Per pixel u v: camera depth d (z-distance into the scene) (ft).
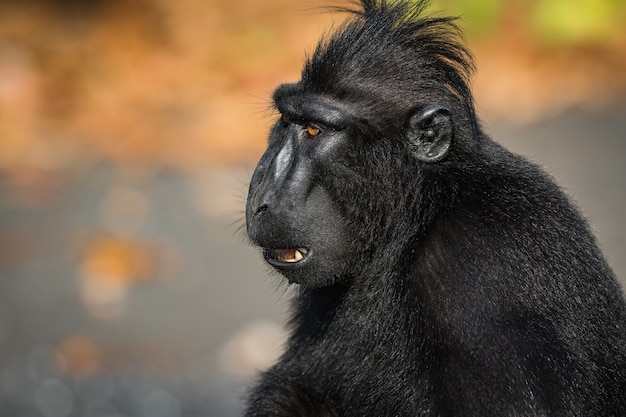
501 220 43.93
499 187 45.21
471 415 41.55
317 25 122.42
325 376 48.52
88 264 84.28
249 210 44.98
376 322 46.11
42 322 77.97
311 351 49.67
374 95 45.37
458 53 47.60
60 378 72.02
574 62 117.70
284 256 45.78
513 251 43.09
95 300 80.79
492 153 47.34
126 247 86.02
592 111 109.50
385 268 45.80
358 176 45.09
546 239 43.88
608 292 45.91
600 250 47.21
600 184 94.22
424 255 44.19
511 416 40.96
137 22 128.06
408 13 47.44
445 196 45.21
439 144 45.47
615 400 45.73
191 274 84.23
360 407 46.88
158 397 69.97
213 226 90.63
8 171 99.71
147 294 81.71
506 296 42.32
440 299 43.37
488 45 119.75
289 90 46.09
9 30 124.06
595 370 43.78
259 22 124.88
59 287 82.17
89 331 77.15
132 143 105.19
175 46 122.52
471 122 46.57
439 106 45.39
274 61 118.42
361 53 46.03
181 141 105.29
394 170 45.42
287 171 44.93
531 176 46.37
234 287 82.69
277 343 75.05
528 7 121.60
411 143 45.55
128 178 98.58
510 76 115.55
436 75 46.39
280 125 46.55
